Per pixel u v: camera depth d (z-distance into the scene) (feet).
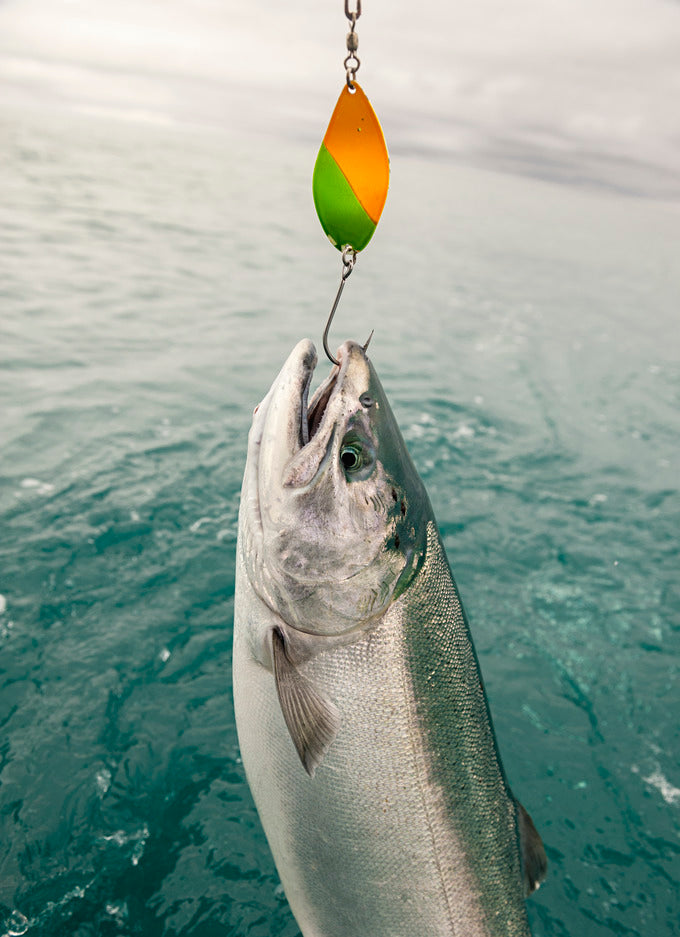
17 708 12.99
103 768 12.10
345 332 40.09
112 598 15.99
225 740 13.02
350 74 5.86
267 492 6.47
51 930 9.75
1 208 59.06
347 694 6.38
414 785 6.50
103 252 50.39
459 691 6.77
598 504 23.65
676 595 19.11
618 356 43.32
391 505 6.48
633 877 11.49
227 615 16.07
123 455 21.93
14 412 23.59
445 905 6.64
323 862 6.89
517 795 12.77
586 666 16.14
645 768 13.57
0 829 10.89
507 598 18.29
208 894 10.44
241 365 31.71
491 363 37.91
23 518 18.10
